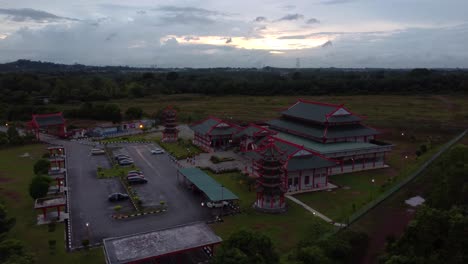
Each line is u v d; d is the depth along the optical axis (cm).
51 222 5688
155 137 12694
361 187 7500
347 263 4356
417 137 11838
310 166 7294
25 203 6581
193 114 15750
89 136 12794
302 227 5603
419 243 3866
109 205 6512
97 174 8362
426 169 7794
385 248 4588
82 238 5259
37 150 10712
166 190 7300
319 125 9500
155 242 4494
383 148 8919
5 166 8938
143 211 6200
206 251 4869
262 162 6262
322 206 6481
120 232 5450
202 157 9888
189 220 5875
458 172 4700
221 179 8019
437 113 15262
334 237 4594
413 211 5894
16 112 15025
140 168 8881
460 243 3538
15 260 3859
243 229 4188
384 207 6134
